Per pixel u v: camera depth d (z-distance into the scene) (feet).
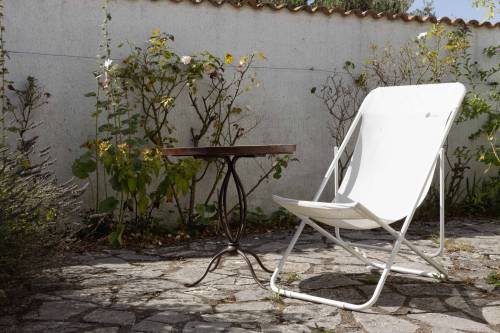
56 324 10.41
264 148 12.38
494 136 24.23
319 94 21.89
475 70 24.27
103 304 11.58
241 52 20.71
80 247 16.85
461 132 24.14
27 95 17.65
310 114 21.79
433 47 23.63
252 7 20.70
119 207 19.04
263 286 12.77
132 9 19.16
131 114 19.45
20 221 11.69
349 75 22.29
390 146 13.80
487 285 13.15
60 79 18.39
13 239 11.06
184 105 20.02
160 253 16.61
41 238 11.80
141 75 19.20
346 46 22.22
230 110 20.29
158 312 11.11
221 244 17.87
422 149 13.17
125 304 11.60
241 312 11.16
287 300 11.94
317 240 18.39
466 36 23.75
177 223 19.62
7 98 17.42
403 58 23.06
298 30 21.48
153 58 19.45
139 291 12.53
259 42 20.94
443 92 13.33
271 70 21.15
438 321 10.71
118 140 19.19
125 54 19.13
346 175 14.29
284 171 21.53
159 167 17.88
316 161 21.97
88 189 18.71
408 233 19.77
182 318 10.77
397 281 13.46
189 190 20.20
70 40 18.45
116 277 13.74
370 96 14.70
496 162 23.12
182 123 20.02
